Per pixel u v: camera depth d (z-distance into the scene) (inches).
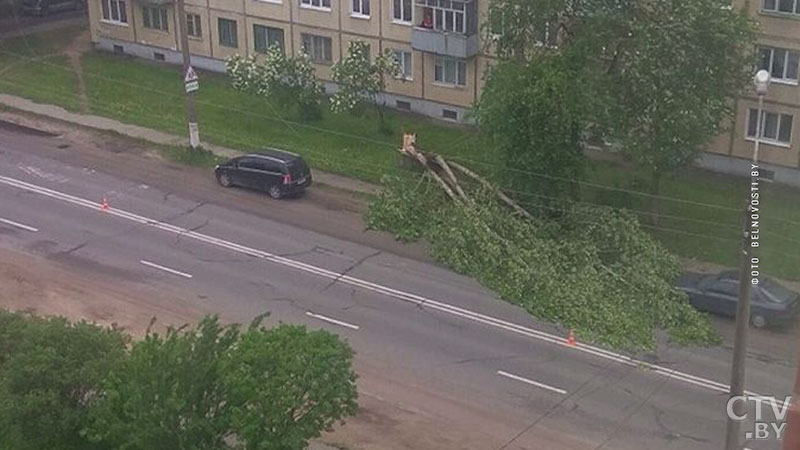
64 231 1738.4
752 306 1432.1
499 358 1389.0
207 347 1050.1
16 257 1656.0
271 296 1542.8
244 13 2335.1
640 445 1224.8
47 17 2778.1
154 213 1798.7
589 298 1453.0
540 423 1268.5
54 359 1114.7
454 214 1612.9
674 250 1652.3
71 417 1107.3
